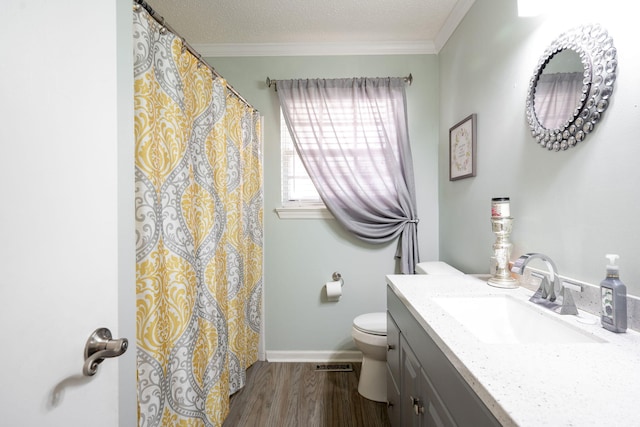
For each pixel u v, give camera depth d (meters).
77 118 0.54
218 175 1.62
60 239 0.50
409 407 1.18
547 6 1.14
